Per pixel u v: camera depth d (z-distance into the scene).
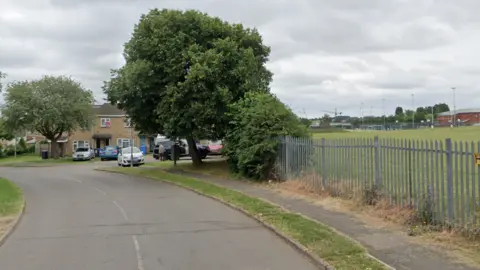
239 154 20.62
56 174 31.08
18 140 79.94
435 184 9.14
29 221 12.39
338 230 9.53
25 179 27.33
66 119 52.84
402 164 10.46
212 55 24.08
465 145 8.28
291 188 16.39
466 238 7.99
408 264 6.94
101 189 20.47
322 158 14.90
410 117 108.81
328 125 76.75
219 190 17.66
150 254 8.41
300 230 9.65
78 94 54.25
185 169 28.55
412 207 10.04
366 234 9.05
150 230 10.70
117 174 29.78
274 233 10.09
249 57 24.83
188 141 29.12
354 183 12.89
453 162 8.74
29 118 52.03
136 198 16.92
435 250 7.62
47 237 10.19
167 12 26.23
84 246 9.21
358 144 12.61
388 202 11.04
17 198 16.89
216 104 24.08
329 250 7.88
